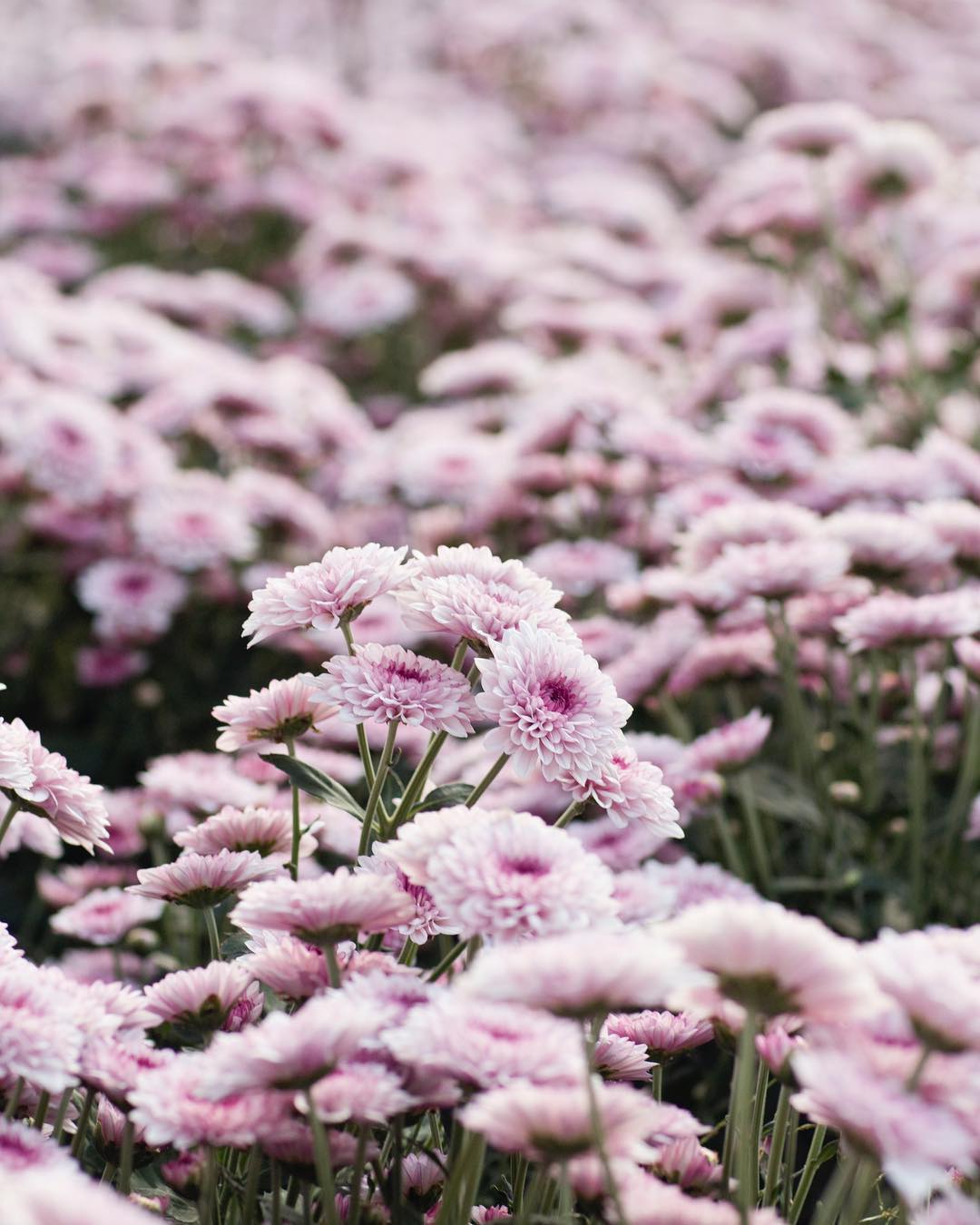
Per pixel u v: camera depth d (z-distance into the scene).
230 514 3.05
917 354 3.67
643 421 2.88
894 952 0.92
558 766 1.19
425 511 3.39
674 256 4.69
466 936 1.21
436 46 7.24
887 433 3.42
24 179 5.35
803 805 2.17
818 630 2.30
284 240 5.43
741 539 2.17
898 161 3.52
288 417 3.45
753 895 1.66
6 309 3.38
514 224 5.31
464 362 3.62
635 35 6.66
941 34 7.57
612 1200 0.96
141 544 3.07
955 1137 0.83
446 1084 1.03
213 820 1.39
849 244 4.07
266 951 1.17
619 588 2.51
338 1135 1.07
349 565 1.28
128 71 5.68
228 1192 1.24
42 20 7.37
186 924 2.14
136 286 4.22
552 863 1.07
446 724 1.24
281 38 7.53
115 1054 1.10
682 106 6.38
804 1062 0.87
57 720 3.39
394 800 1.49
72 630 3.47
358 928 1.08
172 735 3.21
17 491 3.37
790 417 2.74
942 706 2.26
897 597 2.07
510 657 1.21
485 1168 1.58
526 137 6.83
